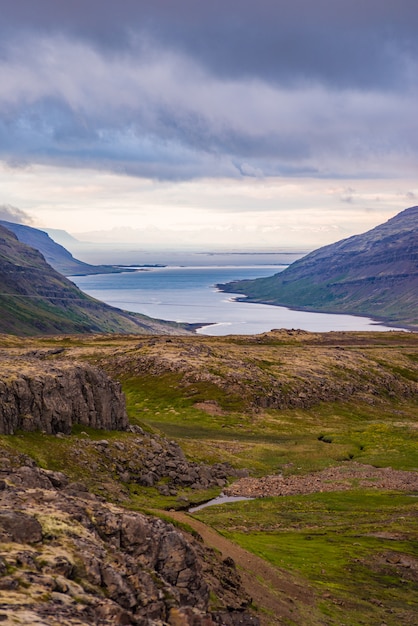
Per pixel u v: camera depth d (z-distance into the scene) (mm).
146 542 45500
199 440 156000
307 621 55156
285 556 75125
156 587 41500
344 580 69438
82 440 105438
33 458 92562
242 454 144500
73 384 112312
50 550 39062
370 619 59094
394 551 81125
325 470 135125
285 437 172500
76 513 45000
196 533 65875
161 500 99812
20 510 43156
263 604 55469
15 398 98938
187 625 39625
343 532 90625
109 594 37938
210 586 51688
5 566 35250
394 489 119812
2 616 29609
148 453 115250
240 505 104875
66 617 31859
